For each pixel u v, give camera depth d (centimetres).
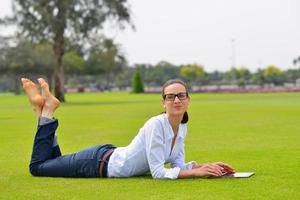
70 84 19925
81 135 1975
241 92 10438
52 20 6284
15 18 6475
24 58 12594
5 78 17575
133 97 8012
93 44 6750
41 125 983
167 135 931
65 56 12875
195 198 770
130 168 947
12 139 1856
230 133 1959
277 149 1429
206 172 927
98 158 957
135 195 799
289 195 784
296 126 2256
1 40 12625
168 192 814
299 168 1063
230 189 830
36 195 820
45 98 980
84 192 831
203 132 2014
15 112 3988
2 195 825
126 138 1859
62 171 975
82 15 6500
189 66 17962
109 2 6581
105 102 5962
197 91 10656
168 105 927
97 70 14162
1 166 1158
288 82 16300
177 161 968
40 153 988
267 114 3147
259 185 863
